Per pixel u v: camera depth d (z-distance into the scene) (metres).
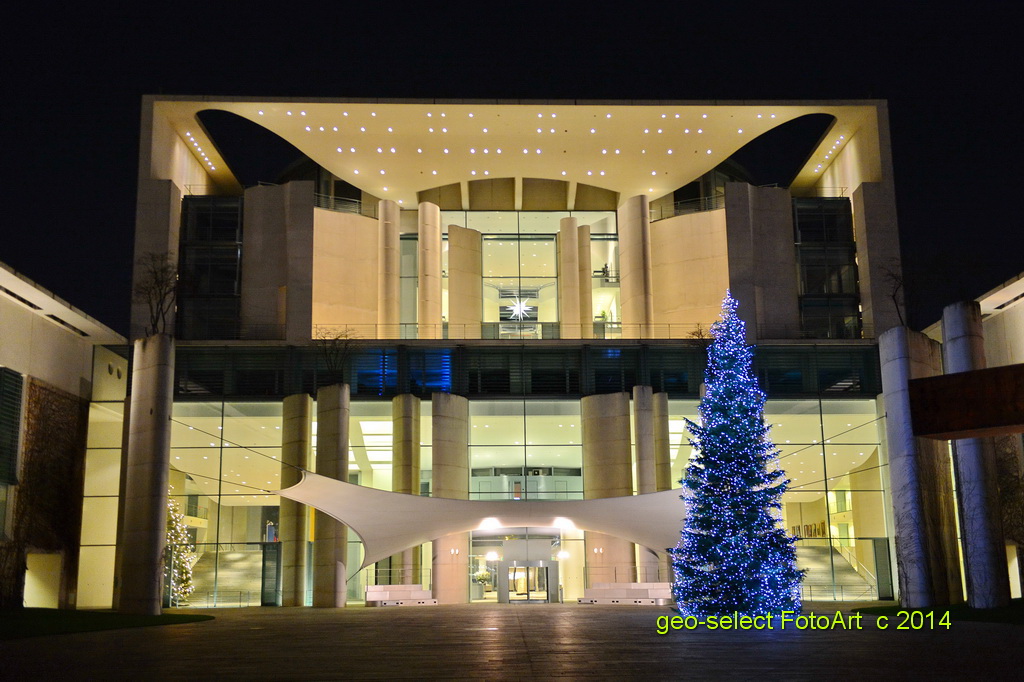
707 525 24.16
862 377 41.16
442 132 44.69
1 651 15.91
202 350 40.06
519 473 40.00
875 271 43.31
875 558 39.03
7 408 32.91
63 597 36.75
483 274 48.38
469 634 18.81
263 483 39.03
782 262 44.41
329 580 35.94
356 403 39.72
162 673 12.27
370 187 47.25
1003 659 12.81
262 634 19.91
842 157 47.84
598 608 30.67
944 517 25.97
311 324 41.78
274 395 39.66
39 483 35.22
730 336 25.88
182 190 45.91
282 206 44.09
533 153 46.03
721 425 24.86
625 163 46.59
